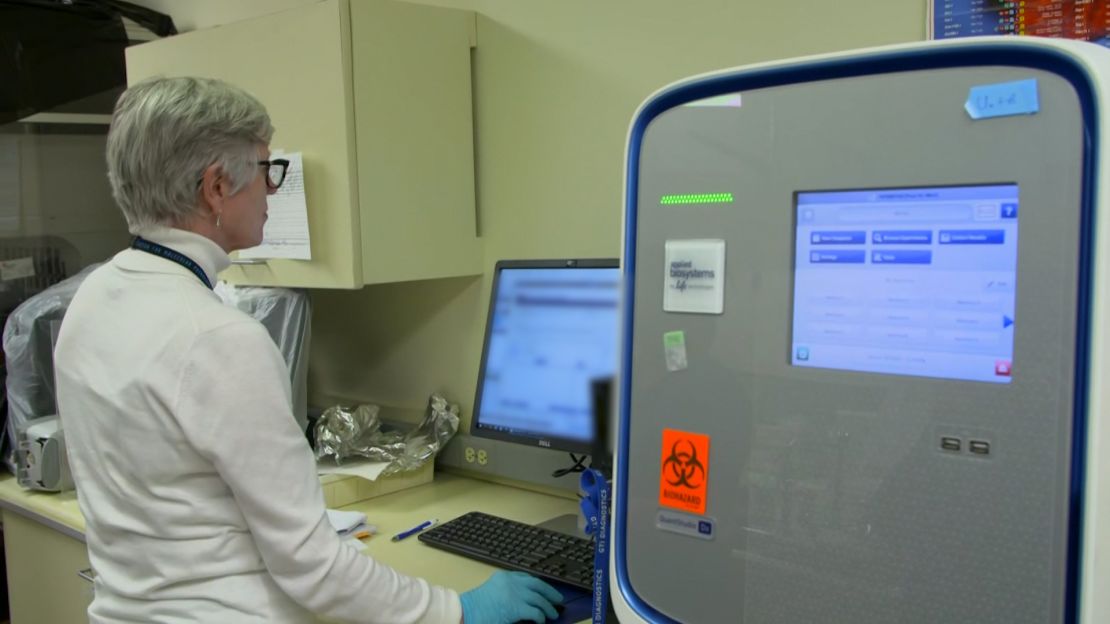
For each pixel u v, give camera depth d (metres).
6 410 2.15
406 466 1.87
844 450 0.85
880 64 0.82
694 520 0.94
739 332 0.90
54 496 1.91
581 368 1.58
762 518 0.90
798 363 0.87
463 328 2.02
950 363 0.79
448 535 1.55
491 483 1.96
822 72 0.85
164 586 1.10
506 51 1.88
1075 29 1.20
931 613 0.81
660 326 0.96
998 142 0.76
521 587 1.28
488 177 1.95
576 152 1.78
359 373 2.29
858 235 0.84
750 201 0.89
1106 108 0.70
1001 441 0.77
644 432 0.97
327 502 1.74
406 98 1.78
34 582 1.97
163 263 1.15
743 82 0.90
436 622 1.18
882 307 0.83
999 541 0.77
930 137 0.79
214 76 1.92
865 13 1.39
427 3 1.99
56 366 1.19
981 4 1.27
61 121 2.57
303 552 1.07
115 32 2.66
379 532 1.62
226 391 1.05
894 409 0.82
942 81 0.79
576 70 1.77
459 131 1.89
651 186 0.96
